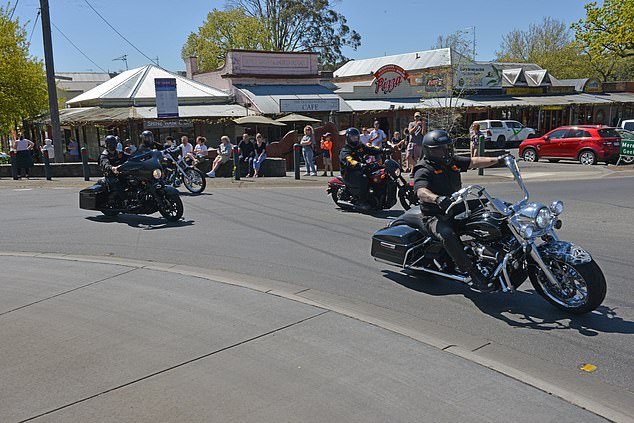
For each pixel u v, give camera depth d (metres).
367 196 10.80
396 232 6.25
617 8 27.61
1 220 10.91
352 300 5.77
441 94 29.73
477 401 3.63
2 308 5.75
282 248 8.09
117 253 8.05
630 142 20.45
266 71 33.06
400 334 4.75
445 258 5.97
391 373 4.04
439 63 40.34
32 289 6.35
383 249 6.36
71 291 6.22
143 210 10.35
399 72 37.16
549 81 44.78
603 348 4.53
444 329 4.96
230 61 32.12
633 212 10.52
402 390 3.79
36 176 19.95
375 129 18.20
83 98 32.31
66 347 4.71
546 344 4.62
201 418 3.55
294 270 6.92
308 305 5.52
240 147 18.11
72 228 9.98
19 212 11.85
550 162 23.59
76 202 13.16
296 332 4.83
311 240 8.58
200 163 18.31
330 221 10.12
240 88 32.16
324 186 15.48
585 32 29.08
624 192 13.27
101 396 3.88
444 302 5.70
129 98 30.14
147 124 27.58
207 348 4.57
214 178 17.56
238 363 4.28
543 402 3.61
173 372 4.18
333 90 36.06
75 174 19.89
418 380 3.92
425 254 6.03
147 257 7.75
